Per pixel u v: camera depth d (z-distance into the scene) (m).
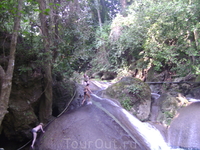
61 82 9.29
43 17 7.03
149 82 13.80
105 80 19.77
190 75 11.82
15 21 4.66
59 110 9.02
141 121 7.88
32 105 7.20
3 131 6.71
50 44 7.13
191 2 8.83
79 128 6.01
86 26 8.67
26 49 6.62
